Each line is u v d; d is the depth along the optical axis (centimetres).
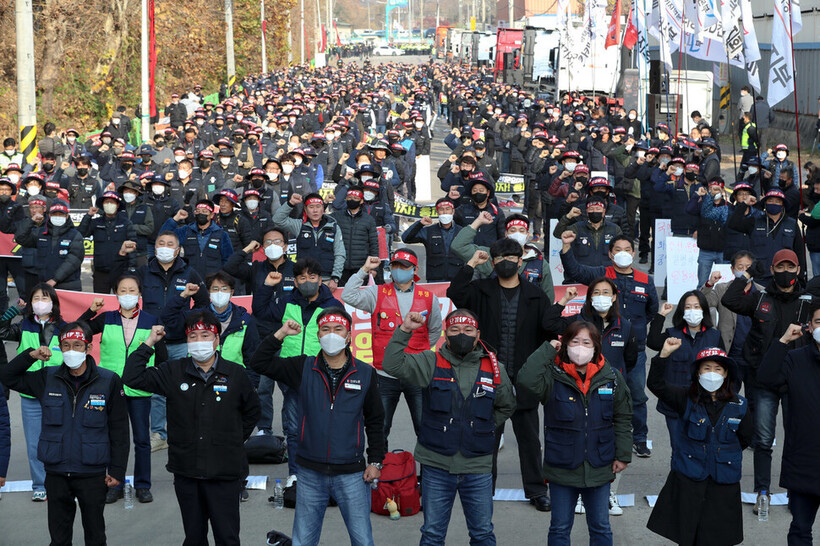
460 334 651
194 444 670
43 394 704
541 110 3272
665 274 1540
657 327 845
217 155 1966
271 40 8275
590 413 662
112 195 1342
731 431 673
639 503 852
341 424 653
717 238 1362
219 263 1193
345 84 6159
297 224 1198
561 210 1425
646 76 2834
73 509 717
